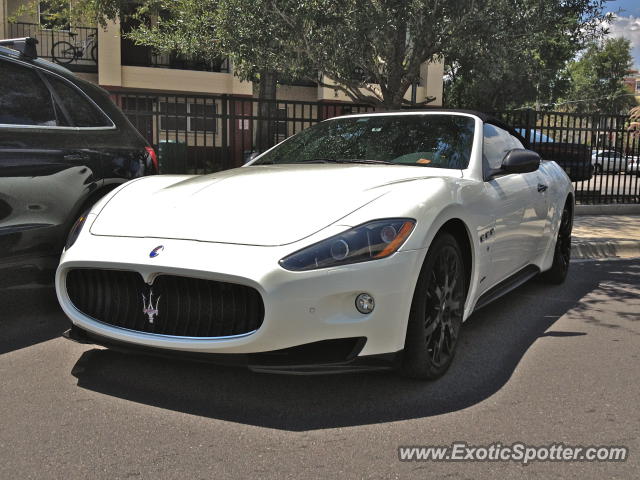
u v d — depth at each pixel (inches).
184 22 323.9
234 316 106.1
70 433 101.4
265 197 121.0
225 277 102.0
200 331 108.6
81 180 164.4
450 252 127.2
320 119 381.4
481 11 263.1
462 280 133.6
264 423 106.3
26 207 150.4
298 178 132.6
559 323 173.5
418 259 112.3
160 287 110.3
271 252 104.2
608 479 90.2
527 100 941.8
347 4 265.4
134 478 88.3
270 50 288.5
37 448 96.3
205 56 330.0
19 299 182.9
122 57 768.3
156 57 780.0
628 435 104.3
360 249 106.5
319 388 121.4
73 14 530.9
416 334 116.9
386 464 93.3
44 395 116.3
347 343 109.3
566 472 91.9
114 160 175.5
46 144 156.0
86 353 139.1
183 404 113.5
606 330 166.9
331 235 107.0
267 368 104.7
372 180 128.7
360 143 166.6
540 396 120.0
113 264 110.6
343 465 92.8
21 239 150.0
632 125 346.0
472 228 134.9
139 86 746.2
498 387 124.2
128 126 187.8
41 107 159.2
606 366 137.9
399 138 164.7
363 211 112.7
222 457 94.6
